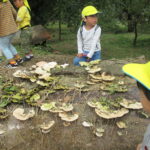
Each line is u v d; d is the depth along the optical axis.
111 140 2.77
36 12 11.63
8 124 2.93
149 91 1.56
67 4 9.37
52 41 13.47
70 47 11.71
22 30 5.30
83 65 4.02
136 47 12.56
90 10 4.31
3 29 4.50
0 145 2.77
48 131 2.80
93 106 2.98
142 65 1.67
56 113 3.00
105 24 9.42
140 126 2.88
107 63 4.10
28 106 3.13
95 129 2.84
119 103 3.06
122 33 16.72
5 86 3.54
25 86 3.53
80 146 2.74
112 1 9.22
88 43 4.49
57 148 2.74
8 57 4.50
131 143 2.73
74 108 3.07
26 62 5.54
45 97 3.24
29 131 2.86
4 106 3.14
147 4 11.32
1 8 4.44
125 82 3.51
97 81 3.50
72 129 2.86
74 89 3.35
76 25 9.41
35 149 2.75
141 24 13.28
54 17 11.27
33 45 8.91
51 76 3.74
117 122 2.88
